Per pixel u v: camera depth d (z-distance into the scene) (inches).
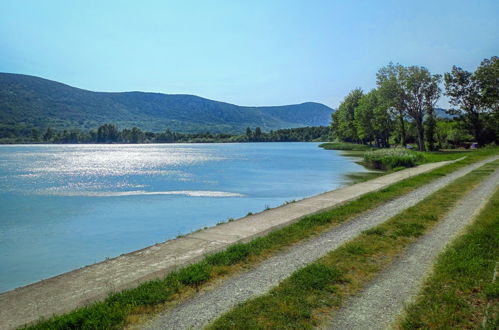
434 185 615.2
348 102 3257.9
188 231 440.8
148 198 680.4
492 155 1318.9
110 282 230.8
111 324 168.6
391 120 2527.1
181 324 167.3
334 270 226.7
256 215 435.2
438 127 2511.1
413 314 169.6
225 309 181.5
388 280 213.9
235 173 1155.3
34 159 1948.8
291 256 264.1
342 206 452.4
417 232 316.2
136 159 1948.8
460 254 246.8
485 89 2112.5
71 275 246.8
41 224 481.4
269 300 187.6
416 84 2000.5
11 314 189.5
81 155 2412.6
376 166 1362.0
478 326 157.8
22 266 329.7
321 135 6702.8
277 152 2721.5
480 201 454.3
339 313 175.0
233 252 268.7
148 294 197.0
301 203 505.4
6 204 624.4
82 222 490.3
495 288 188.1
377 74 2111.2
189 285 213.6
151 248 306.8
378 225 346.3
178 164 1565.0
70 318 170.4
